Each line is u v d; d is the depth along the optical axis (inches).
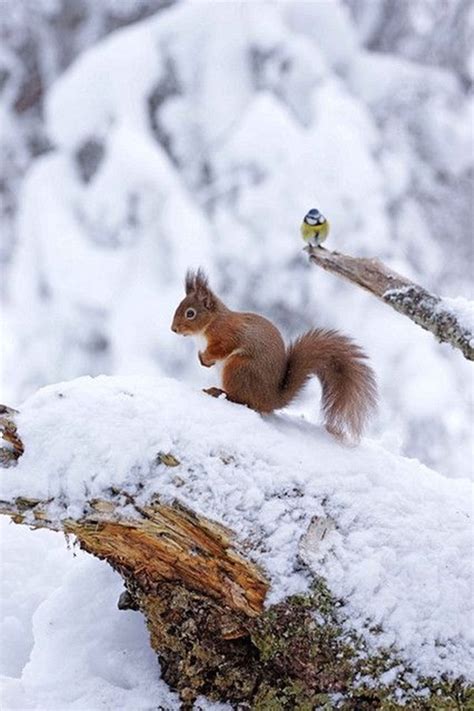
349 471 199.8
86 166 560.4
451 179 580.1
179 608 192.5
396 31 660.7
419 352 509.0
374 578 185.9
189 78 538.6
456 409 513.7
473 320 222.1
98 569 225.0
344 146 506.3
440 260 558.6
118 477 184.9
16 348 542.0
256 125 510.6
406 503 198.4
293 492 191.5
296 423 214.8
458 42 663.8
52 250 523.8
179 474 186.1
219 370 213.5
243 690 191.3
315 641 182.5
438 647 183.3
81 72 534.9
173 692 198.7
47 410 191.9
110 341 514.6
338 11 567.5
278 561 184.4
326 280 507.2
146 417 191.2
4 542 248.8
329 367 213.2
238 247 503.5
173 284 510.3
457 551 193.5
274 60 540.1
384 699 180.9
